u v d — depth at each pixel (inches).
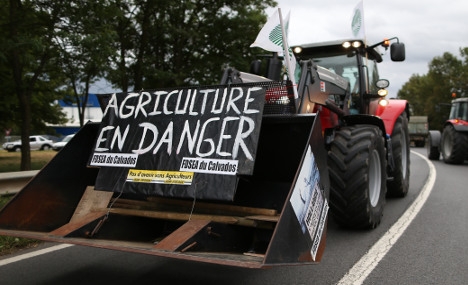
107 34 374.9
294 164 159.0
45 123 688.4
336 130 217.2
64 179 159.0
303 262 115.6
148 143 145.2
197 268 159.2
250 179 166.7
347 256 171.3
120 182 143.8
